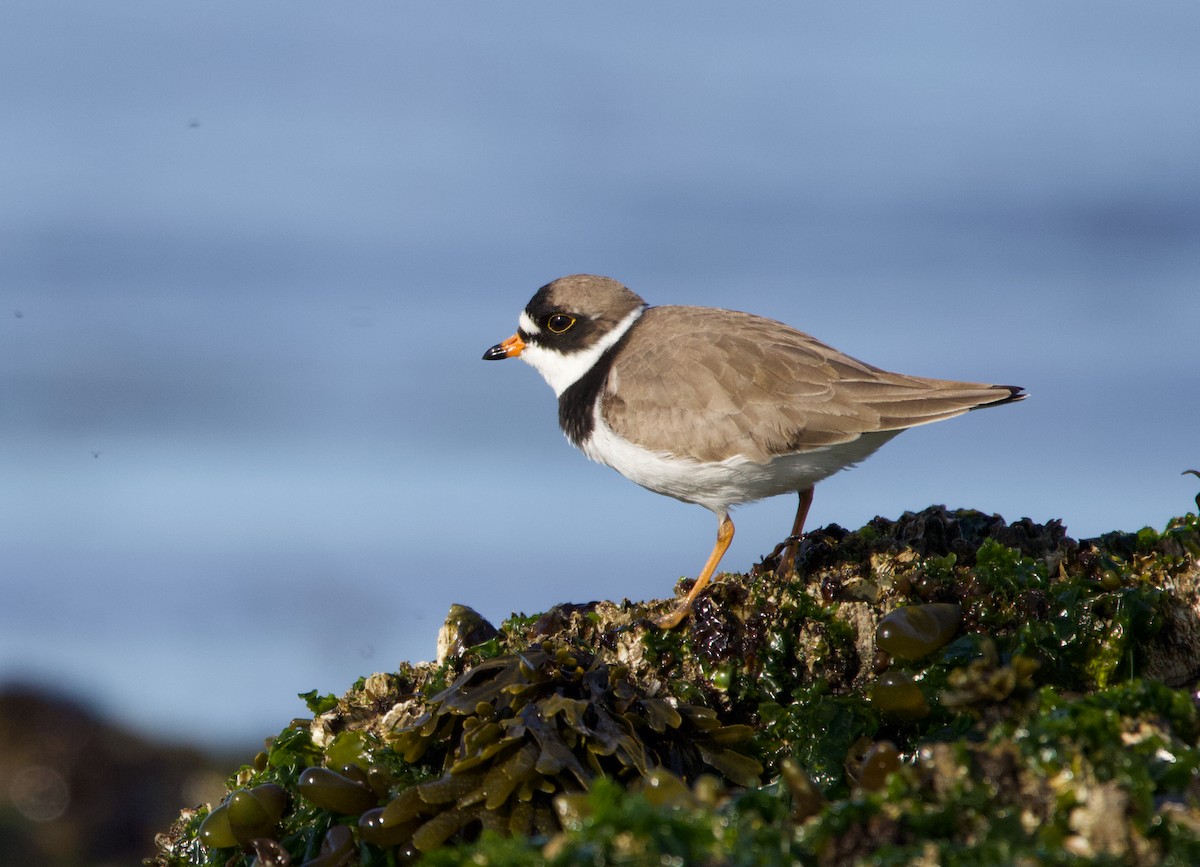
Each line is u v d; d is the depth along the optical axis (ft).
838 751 27.89
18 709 56.08
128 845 51.57
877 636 28.89
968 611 29.68
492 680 28.66
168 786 54.44
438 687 31.04
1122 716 22.21
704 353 40.40
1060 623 29.04
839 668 29.84
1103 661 28.55
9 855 50.55
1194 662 29.45
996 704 23.95
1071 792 20.22
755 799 21.99
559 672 28.22
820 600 31.37
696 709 28.40
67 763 53.78
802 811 21.33
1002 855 18.70
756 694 29.84
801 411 38.86
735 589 31.24
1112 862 18.20
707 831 19.08
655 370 40.83
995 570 30.42
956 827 20.17
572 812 22.06
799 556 35.22
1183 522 35.12
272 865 27.99
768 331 41.22
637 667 30.53
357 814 27.45
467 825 26.11
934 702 27.84
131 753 55.42
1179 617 29.68
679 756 27.78
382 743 29.37
